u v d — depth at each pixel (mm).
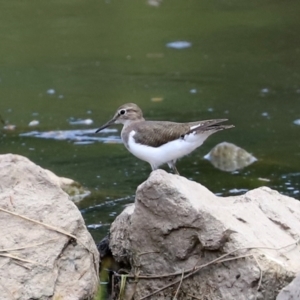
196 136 10469
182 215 7832
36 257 7535
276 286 7488
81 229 7926
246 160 13484
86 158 13648
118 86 17812
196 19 23281
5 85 17891
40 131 15055
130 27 22453
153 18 23344
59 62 19594
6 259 7465
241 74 18656
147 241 8125
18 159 8312
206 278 7785
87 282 7672
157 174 8086
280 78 18312
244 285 7504
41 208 7902
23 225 7750
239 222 8148
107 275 8836
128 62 19609
